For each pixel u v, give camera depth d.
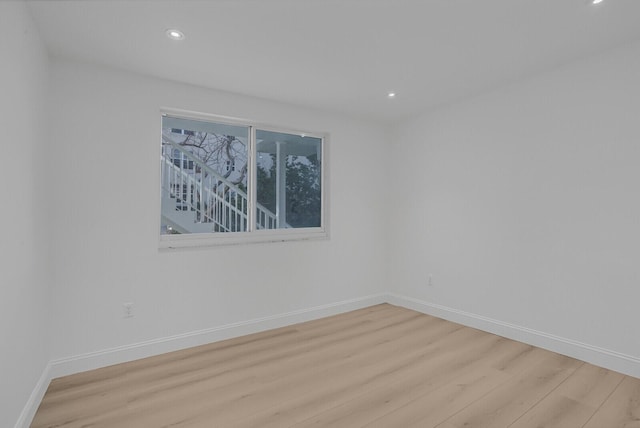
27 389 1.99
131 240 2.86
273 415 2.11
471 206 3.62
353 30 2.28
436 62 2.78
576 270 2.83
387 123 4.55
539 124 3.05
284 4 1.99
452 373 2.63
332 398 2.29
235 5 1.99
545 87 3.00
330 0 1.96
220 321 3.31
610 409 2.14
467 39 2.42
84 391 2.37
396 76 3.05
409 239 4.33
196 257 3.18
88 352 2.68
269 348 3.12
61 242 2.58
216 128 3.48
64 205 2.59
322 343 3.24
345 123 4.20
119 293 2.81
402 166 4.42
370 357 2.93
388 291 4.60
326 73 2.97
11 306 1.73
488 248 3.47
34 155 2.14
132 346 2.86
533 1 1.99
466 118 3.65
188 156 3.31
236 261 3.41
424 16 2.13
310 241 3.92
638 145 2.50
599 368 2.67
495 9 2.06
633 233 2.53
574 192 2.84
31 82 2.07
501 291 3.36
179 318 3.09
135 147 2.89
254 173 3.67
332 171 4.11
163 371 2.67
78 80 2.66
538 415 2.09
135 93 2.90
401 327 3.66
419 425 2.00
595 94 2.70
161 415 2.10
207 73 2.93
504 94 3.30
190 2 1.96
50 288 2.53
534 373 2.61
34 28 2.13
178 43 2.43
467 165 3.65
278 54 2.61
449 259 3.85
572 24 2.24
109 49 2.49
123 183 2.83
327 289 4.06
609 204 2.64
